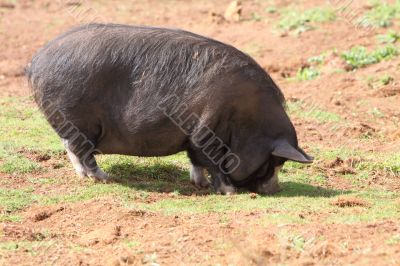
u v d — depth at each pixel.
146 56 34.41
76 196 34.34
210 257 26.55
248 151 34.94
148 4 80.75
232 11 71.88
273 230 28.34
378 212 31.48
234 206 33.00
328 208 32.38
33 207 32.97
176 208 32.75
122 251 27.39
